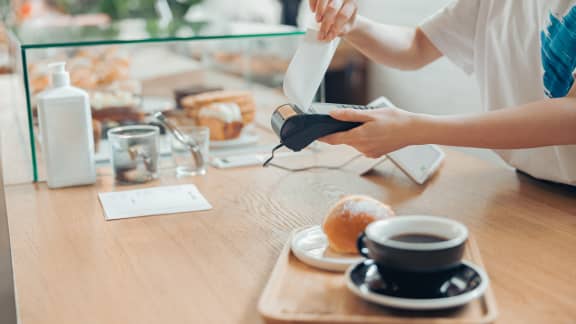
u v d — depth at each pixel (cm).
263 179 156
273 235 122
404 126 122
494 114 122
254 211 135
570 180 143
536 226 124
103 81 181
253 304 96
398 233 89
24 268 111
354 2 141
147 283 104
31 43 158
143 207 138
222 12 317
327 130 124
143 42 166
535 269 105
